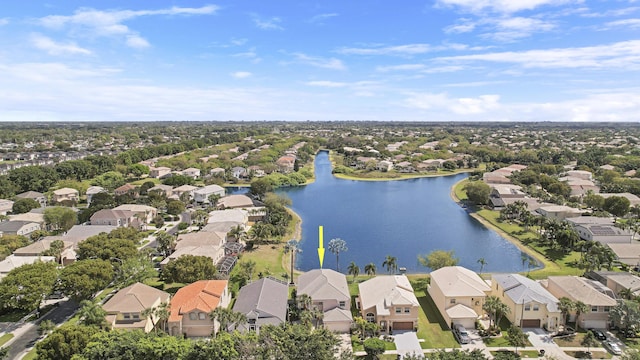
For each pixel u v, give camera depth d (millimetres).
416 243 127750
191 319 68625
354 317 75125
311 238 131500
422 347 65812
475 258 114000
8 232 119562
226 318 65500
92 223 128625
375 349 60750
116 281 89500
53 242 100812
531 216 136000
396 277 84000
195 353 54094
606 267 95625
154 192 166750
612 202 145375
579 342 66438
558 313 69688
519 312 70875
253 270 98188
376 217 158250
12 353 64125
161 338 57125
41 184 185875
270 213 144375
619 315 68250
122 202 154875
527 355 62844
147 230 135000
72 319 74875
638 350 60281
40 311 78000
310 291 76875
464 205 176750
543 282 85188
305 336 56094
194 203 175375
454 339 68188
